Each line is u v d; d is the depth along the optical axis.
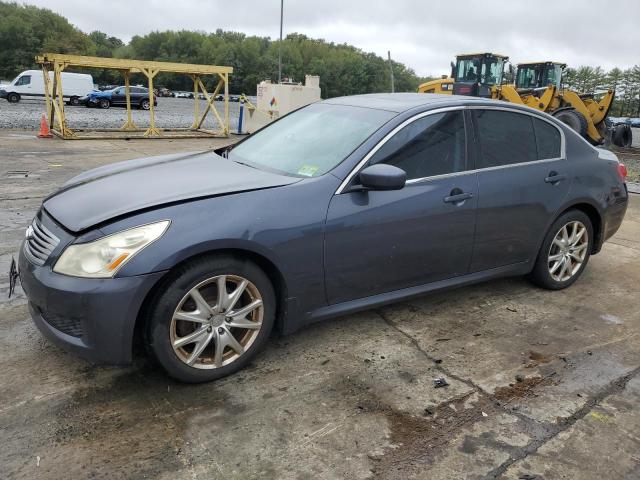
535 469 2.44
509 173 3.95
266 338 3.15
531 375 3.23
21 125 18.39
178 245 2.70
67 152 12.16
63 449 2.45
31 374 3.01
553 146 4.32
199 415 2.73
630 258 5.55
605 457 2.54
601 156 4.68
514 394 3.02
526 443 2.62
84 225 2.74
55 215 2.96
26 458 2.38
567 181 4.29
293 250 3.04
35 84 33.28
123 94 33.00
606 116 15.76
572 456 2.54
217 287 2.90
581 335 3.77
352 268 3.30
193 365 2.91
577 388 3.10
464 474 2.39
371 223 3.29
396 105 3.77
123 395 2.86
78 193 3.17
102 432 2.57
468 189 3.71
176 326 2.84
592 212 4.61
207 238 2.75
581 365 3.36
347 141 3.48
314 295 3.22
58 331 2.80
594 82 92.38
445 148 3.69
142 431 2.59
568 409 2.90
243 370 3.15
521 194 3.99
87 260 2.65
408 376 3.16
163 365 2.82
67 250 2.71
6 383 2.91
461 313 4.05
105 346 2.68
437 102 3.81
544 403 2.95
